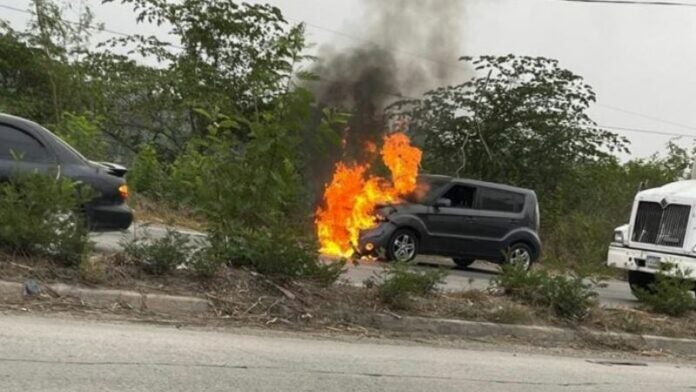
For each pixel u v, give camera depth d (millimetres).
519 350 8828
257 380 6219
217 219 9242
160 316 8031
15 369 5766
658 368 8617
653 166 27875
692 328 10539
